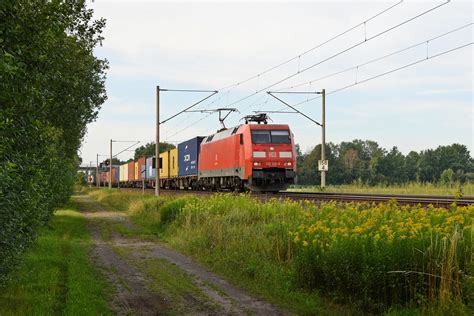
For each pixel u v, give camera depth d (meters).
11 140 6.44
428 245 8.40
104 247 17.34
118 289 10.89
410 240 8.47
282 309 9.30
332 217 12.06
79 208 38.69
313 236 10.66
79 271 12.27
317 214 13.45
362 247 8.86
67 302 9.23
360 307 8.52
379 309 8.27
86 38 16.16
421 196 24.31
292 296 9.70
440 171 108.75
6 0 6.03
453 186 31.97
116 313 9.01
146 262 14.37
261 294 10.45
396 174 110.50
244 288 11.09
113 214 32.38
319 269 9.72
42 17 6.72
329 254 9.41
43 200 13.14
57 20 7.01
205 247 15.59
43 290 10.16
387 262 8.36
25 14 6.57
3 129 6.33
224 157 34.66
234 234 15.12
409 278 8.23
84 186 111.00
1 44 6.20
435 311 7.51
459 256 8.07
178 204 22.69
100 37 16.61
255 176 29.94
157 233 21.38
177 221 20.59
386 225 9.33
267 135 30.66
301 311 9.00
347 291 8.96
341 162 116.12
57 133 16.14
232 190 35.19
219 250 14.59
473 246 8.08
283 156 30.44
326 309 8.84
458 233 8.15
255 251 13.12
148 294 10.46
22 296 9.48
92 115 24.33
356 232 9.38
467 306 7.39
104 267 13.47
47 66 7.59
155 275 12.47
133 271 12.98
